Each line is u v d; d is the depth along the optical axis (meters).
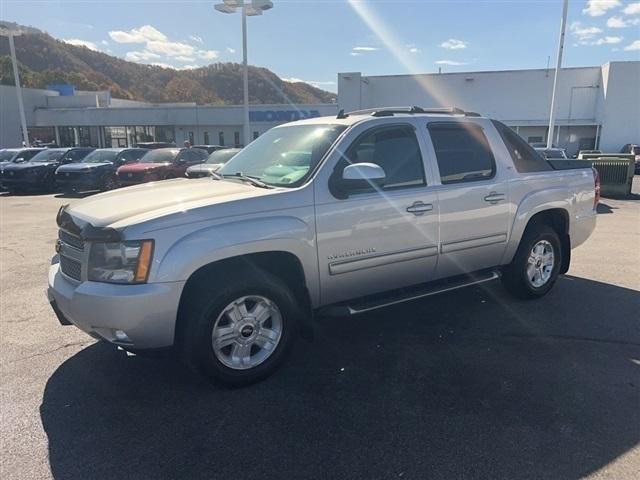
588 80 36.53
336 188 3.76
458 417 3.14
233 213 3.38
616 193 15.87
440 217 4.30
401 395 3.43
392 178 4.11
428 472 2.64
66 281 3.52
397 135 4.20
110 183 18.67
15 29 31.45
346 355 4.07
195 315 3.29
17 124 48.69
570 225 5.48
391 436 2.96
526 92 37.22
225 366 3.45
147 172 16.83
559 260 5.41
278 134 4.68
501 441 2.89
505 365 3.85
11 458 2.79
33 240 9.13
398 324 4.72
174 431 3.04
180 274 3.16
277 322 3.66
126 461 2.76
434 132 4.40
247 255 3.52
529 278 5.22
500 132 4.91
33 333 4.59
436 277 4.50
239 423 3.12
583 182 5.56
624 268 6.65
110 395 3.47
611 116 35.28
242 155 4.76
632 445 2.85
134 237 3.10
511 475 2.61
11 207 14.63
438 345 4.24
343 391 3.49
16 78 32.12
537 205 5.02
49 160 20.75
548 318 4.82
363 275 3.99
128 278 3.12
